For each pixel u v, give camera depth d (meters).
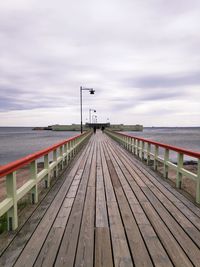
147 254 3.25
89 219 4.45
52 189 6.57
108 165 10.51
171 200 5.58
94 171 9.13
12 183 3.94
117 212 4.82
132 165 10.52
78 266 2.97
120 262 3.06
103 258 3.15
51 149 6.86
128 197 5.82
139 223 4.27
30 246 3.45
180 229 4.03
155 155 9.21
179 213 4.74
